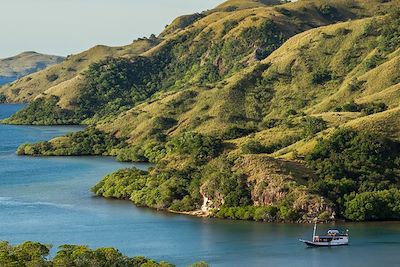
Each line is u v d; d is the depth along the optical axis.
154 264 194.75
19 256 184.88
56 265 184.25
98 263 191.62
